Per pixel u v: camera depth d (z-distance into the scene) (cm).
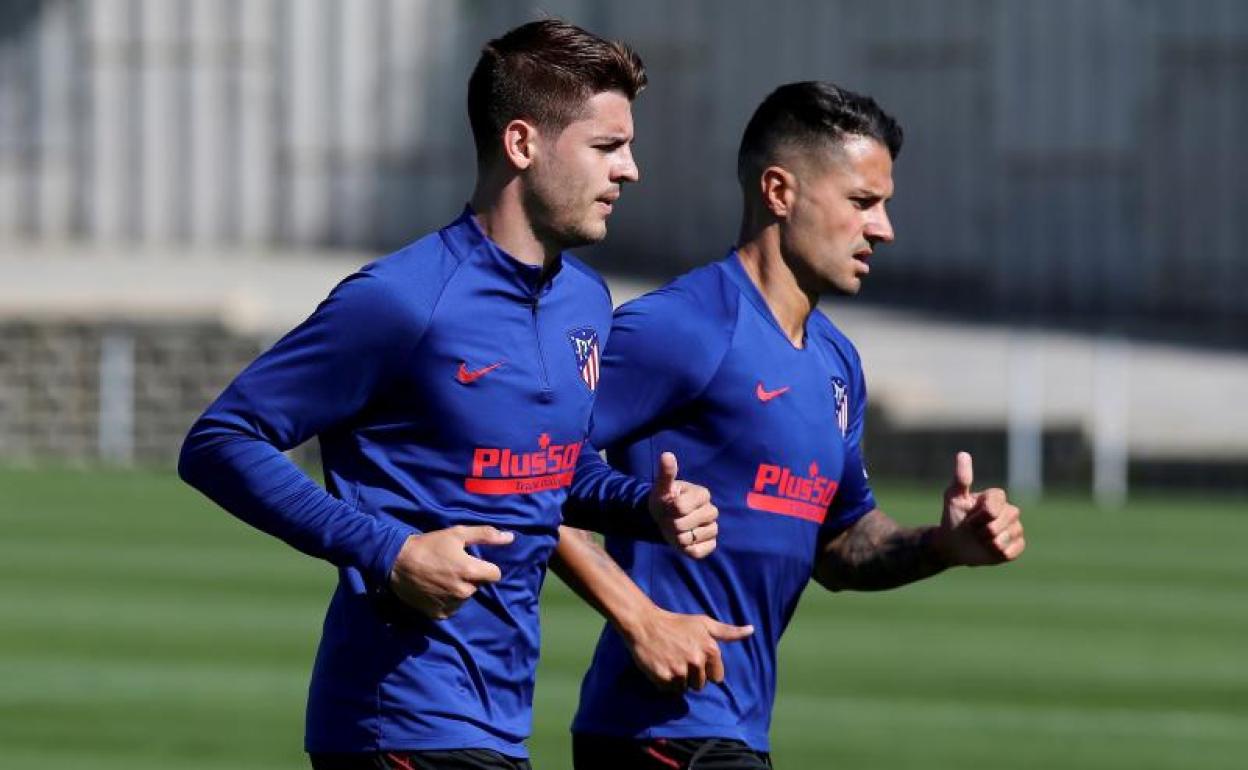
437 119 9075
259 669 3141
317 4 9094
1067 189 8606
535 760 2503
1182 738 2728
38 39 9212
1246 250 8475
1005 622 3734
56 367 6950
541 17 1320
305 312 7406
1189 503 5881
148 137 9194
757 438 1440
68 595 3859
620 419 1427
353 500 1287
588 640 3391
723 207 8912
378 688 1273
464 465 1283
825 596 4050
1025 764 2556
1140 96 8538
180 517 5081
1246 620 3784
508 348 1288
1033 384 7081
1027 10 8612
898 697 2995
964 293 8719
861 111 1452
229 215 9194
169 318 6925
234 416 1263
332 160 9138
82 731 2669
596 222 1295
